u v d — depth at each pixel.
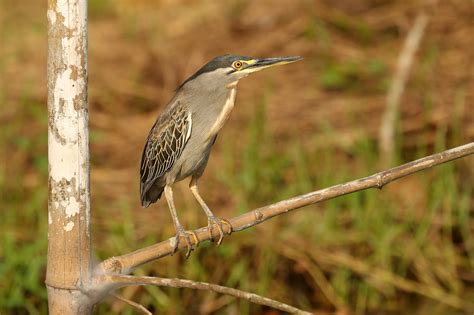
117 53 16.94
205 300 11.45
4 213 12.33
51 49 5.72
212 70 8.48
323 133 14.08
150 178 8.90
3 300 10.84
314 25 16.70
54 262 5.92
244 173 12.76
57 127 5.79
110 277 5.95
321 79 15.58
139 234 12.21
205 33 17.33
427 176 13.02
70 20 5.66
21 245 11.87
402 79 14.18
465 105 14.39
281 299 11.62
